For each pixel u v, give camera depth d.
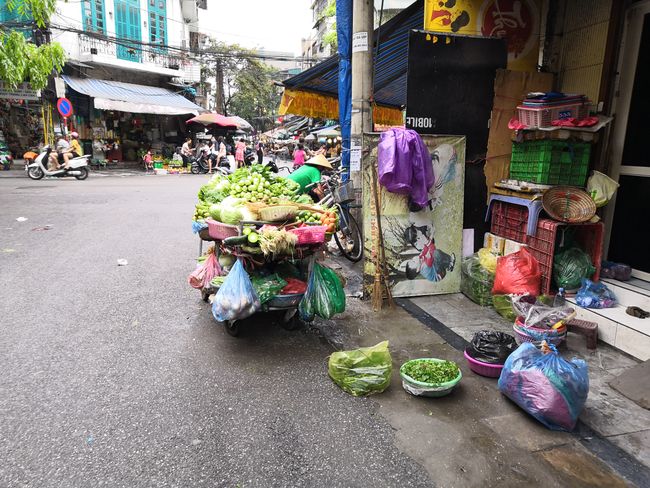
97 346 3.83
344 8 6.23
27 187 13.76
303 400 3.15
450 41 5.13
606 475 2.49
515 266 4.56
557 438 2.79
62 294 4.98
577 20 5.06
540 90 5.39
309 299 4.03
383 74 8.77
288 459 2.57
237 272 3.79
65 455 2.54
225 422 2.88
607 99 4.71
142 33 23.73
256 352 3.83
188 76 28.03
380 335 4.25
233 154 26.00
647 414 3.04
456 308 4.93
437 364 3.40
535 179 4.86
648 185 4.41
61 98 17.12
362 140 4.92
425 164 4.90
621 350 3.87
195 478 2.41
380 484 2.40
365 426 2.88
